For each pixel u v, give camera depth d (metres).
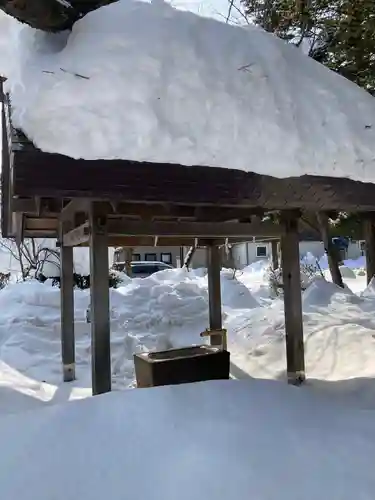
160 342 7.66
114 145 3.27
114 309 8.30
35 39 4.08
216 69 4.10
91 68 3.58
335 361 6.05
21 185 3.03
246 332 7.81
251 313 9.00
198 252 22.47
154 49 3.92
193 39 4.23
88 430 2.89
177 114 3.63
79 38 3.90
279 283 12.59
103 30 3.96
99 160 3.23
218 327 6.85
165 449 2.63
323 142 4.07
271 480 2.36
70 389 5.58
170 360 4.95
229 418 3.05
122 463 2.51
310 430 2.96
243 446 2.68
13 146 3.07
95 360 4.00
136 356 5.31
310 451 2.68
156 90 3.65
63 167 3.13
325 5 6.91
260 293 12.36
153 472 2.42
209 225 4.70
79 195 3.16
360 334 6.77
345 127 4.30
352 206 4.03
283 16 7.81
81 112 3.31
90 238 4.10
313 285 10.59
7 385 5.46
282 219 5.06
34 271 13.52
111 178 3.24
